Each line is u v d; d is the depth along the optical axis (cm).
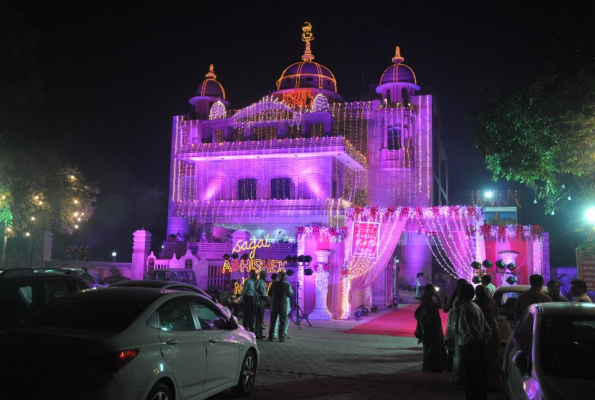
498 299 1227
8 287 834
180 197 4219
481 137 1734
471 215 2311
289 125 3694
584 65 1300
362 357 1229
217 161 3744
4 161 2436
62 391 506
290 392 849
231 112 4075
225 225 3759
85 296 643
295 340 1520
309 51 4281
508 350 701
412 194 3797
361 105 3928
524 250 2302
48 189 2808
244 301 1530
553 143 1490
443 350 1064
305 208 3400
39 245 3022
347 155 3478
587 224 1592
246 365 809
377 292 2798
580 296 988
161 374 575
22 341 536
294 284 2434
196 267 2689
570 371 534
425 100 3878
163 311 638
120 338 547
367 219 2336
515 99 1583
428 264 3900
